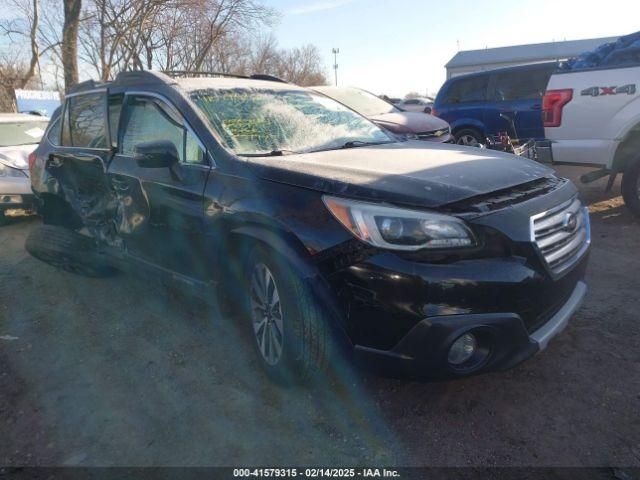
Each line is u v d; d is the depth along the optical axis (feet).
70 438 9.09
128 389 10.47
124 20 47.52
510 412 9.05
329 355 9.11
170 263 12.17
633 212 19.70
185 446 8.73
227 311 11.32
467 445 8.35
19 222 26.32
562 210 9.55
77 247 15.34
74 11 39.96
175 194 11.24
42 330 13.34
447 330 7.86
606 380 9.76
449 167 9.82
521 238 8.41
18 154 25.26
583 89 19.76
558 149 20.75
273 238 9.22
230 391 10.18
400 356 8.16
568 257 9.59
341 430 8.90
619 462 7.80
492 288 8.02
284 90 13.99
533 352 8.54
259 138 11.51
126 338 12.62
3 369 11.54
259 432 8.97
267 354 10.25
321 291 8.56
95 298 15.23
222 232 10.27
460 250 8.07
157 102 12.47
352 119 14.08
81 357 11.86
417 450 8.32
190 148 11.32
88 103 15.39
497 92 31.94
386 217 8.17
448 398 9.55
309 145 12.00
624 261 15.66
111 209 13.76
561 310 9.32
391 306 8.02
